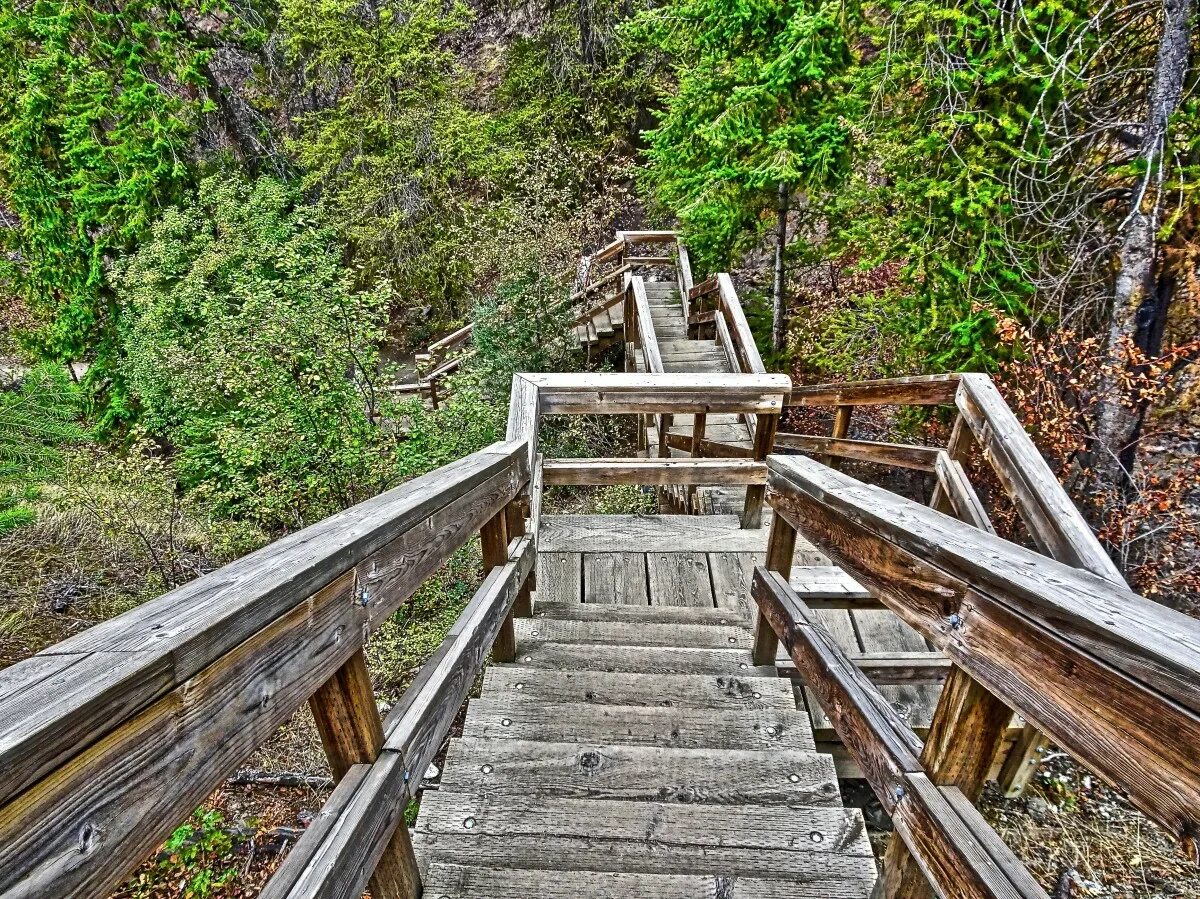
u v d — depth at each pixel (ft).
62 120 28.84
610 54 39.86
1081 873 8.18
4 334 33.58
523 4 41.83
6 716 1.49
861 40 17.53
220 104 36.24
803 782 5.42
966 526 3.54
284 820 9.43
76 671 1.70
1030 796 9.04
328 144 37.93
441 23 38.68
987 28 11.02
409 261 39.04
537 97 40.65
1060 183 11.72
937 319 13.55
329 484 15.30
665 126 22.67
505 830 4.98
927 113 12.82
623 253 32.32
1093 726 2.27
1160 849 8.35
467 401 17.39
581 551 10.15
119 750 1.71
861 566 4.27
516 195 32.58
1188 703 1.90
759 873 4.66
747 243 25.62
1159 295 10.83
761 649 7.11
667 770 5.49
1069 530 5.93
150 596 15.70
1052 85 10.92
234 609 2.14
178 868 8.79
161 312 26.63
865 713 4.11
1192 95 10.00
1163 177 9.91
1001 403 7.36
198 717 2.01
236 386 16.55
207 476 21.52
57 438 18.13
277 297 18.80
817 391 13.55
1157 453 11.85
